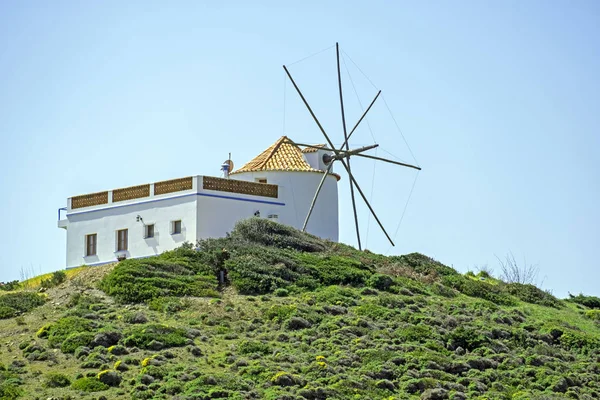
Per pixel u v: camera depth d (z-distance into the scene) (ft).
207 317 228.43
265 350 209.97
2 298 241.14
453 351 224.33
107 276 249.96
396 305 248.32
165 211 290.56
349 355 210.18
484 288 277.85
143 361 197.36
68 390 184.34
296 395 186.70
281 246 278.67
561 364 225.97
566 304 289.94
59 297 244.83
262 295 247.50
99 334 207.82
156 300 236.43
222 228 289.74
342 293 252.01
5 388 179.93
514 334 239.50
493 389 206.69
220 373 193.88
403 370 207.21
